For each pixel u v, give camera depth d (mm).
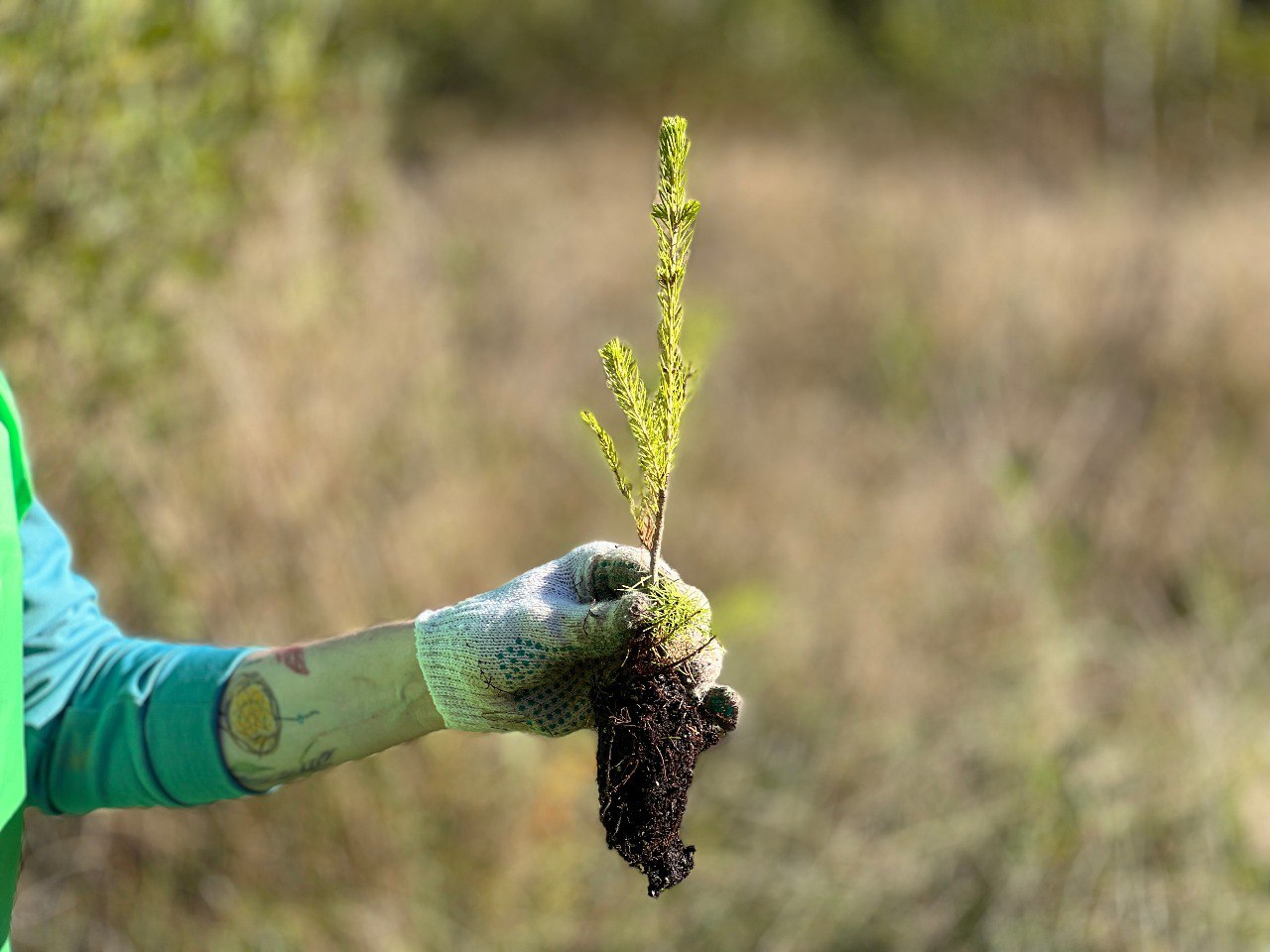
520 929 2770
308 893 2631
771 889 2861
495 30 11539
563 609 1107
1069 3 10742
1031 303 5551
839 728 3209
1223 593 3711
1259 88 9961
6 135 2645
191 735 1245
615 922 2838
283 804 2631
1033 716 3021
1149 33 10148
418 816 2719
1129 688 3135
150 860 2615
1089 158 9859
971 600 3535
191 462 2799
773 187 8250
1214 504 4215
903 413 5023
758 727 3299
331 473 2857
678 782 1126
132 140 2885
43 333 2760
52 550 1296
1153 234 6055
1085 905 2697
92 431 2771
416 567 2871
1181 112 10008
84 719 1280
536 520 3688
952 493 4133
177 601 2666
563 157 9734
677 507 4145
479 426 4004
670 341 1060
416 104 9742
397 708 1209
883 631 3441
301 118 3500
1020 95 10852
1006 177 9281
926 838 2895
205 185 3125
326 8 3793
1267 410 4746
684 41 11828
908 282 6301
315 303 3240
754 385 5480
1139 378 5008
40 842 2600
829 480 4449
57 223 2775
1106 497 4262
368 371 3186
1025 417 4770
